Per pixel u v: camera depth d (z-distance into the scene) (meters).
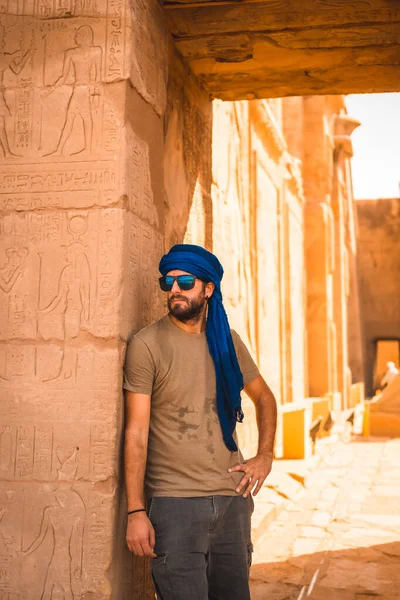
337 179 20.08
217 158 7.47
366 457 10.60
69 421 2.66
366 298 30.34
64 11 2.81
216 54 4.02
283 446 9.52
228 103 8.19
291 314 13.15
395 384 14.08
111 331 2.67
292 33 3.66
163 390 2.56
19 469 2.68
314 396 16.47
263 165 11.05
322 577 4.57
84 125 2.76
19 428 2.69
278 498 6.84
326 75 4.25
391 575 4.63
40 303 2.73
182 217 4.32
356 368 24.83
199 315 2.65
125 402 2.60
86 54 2.78
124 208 2.71
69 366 2.68
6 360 2.73
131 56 2.77
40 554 2.63
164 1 3.31
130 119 2.80
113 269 2.69
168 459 2.53
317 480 8.45
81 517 2.62
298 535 5.72
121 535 2.70
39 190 2.77
